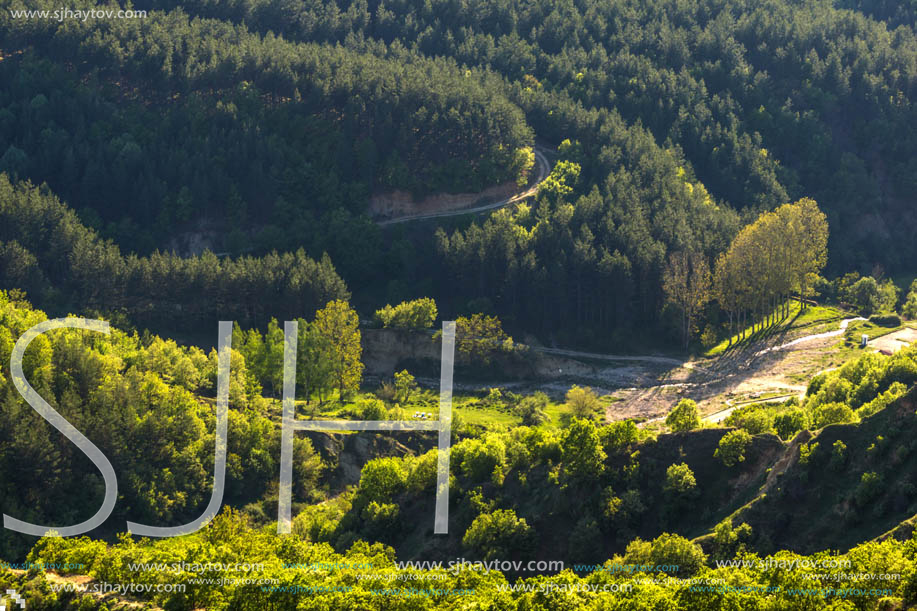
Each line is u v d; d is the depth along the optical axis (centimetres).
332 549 12950
